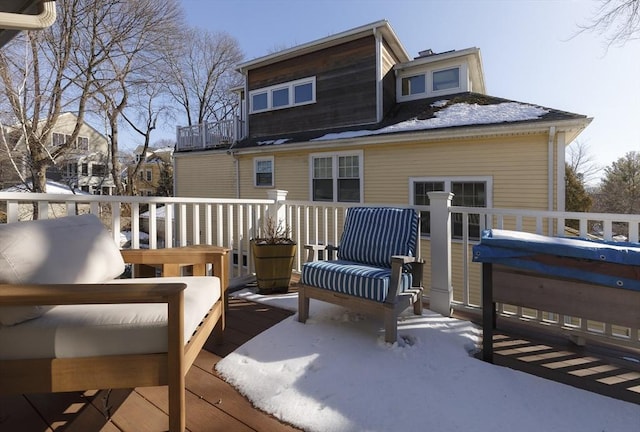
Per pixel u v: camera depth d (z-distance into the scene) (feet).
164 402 5.07
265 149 29.30
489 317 6.26
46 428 4.48
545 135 19.44
